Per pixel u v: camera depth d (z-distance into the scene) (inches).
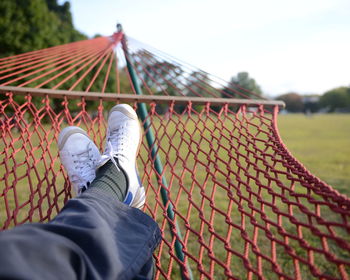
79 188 46.6
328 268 83.0
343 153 293.0
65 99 62.7
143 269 33.7
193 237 101.7
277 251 91.7
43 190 129.9
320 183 31.8
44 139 55.5
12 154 50.5
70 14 890.7
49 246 25.6
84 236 28.7
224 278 80.8
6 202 42.7
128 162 47.7
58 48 100.2
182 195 140.9
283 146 44.6
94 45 102.7
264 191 127.2
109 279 28.0
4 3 426.0
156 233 37.1
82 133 55.4
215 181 41.8
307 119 1014.4
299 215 113.4
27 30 442.0
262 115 59.1
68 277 25.7
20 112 58.0
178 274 83.0
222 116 59.8
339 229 103.3
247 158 43.4
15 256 23.4
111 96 63.2
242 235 31.8
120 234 33.4
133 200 46.1
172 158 186.4
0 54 433.4
